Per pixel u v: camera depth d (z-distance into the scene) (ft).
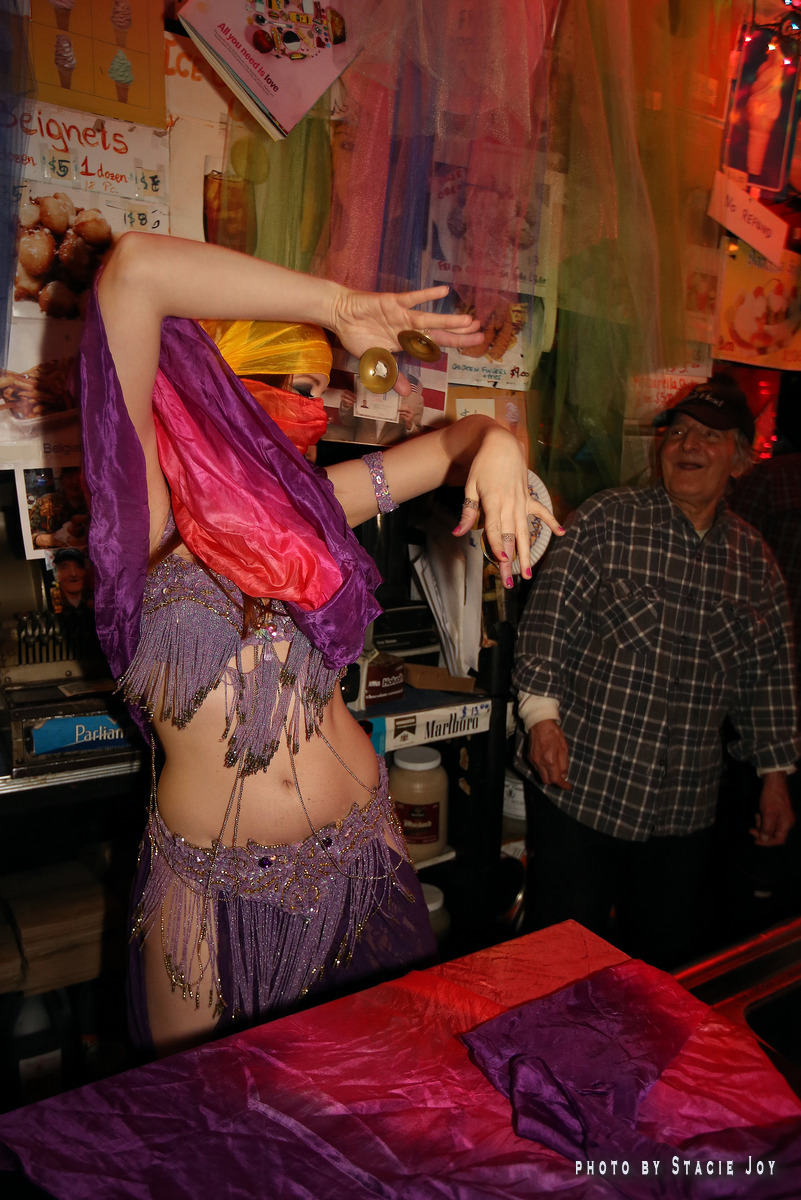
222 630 3.14
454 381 5.72
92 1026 5.51
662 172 6.24
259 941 3.25
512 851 7.41
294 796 3.31
